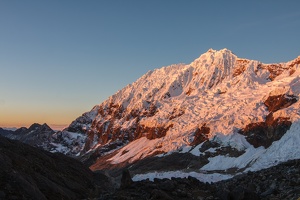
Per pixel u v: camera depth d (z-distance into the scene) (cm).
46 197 3275
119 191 2664
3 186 2855
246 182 3077
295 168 3031
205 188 2878
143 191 2606
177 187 2739
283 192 2505
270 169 3312
